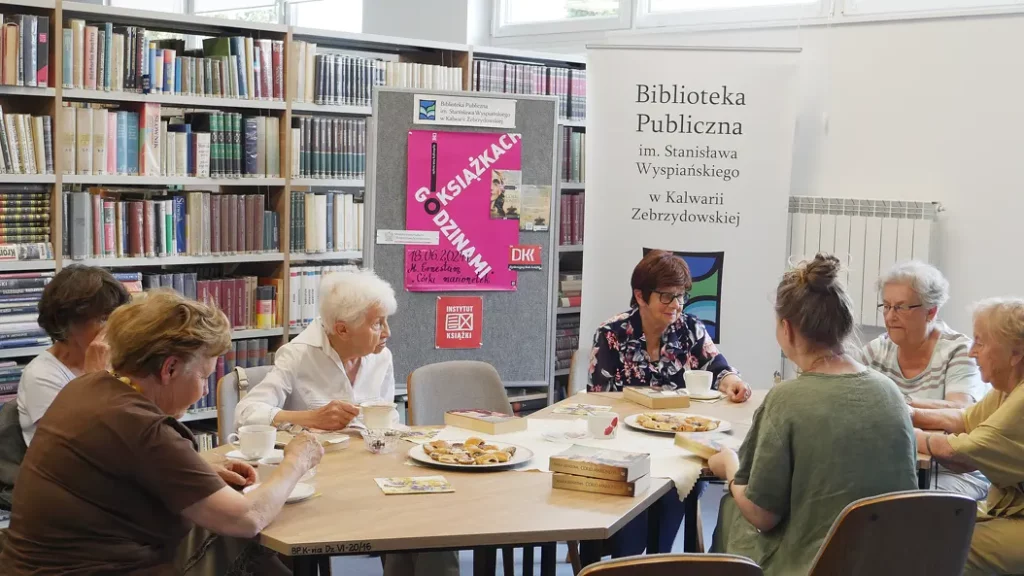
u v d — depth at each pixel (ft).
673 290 11.48
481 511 6.95
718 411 10.54
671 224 15.71
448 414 9.66
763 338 15.55
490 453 8.20
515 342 15.62
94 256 13.71
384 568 9.78
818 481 7.25
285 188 15.30
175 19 14.17
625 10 18.83
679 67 15.51
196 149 14.48
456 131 14.96
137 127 13.98
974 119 15.10
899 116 15.80
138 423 6.25
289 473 6.88
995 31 14.82
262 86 14.94
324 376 9.81
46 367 8.57
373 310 9.63
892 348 11.46
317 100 15.47
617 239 15.94
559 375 18.30
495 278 15.35
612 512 7.00
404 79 16.31
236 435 9.07
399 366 15.05
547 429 9.55
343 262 16.46
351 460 8.23
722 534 8.41
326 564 9.91
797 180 16.97
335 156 15.80
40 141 13.07
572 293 18.17
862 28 16.08
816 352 7.66
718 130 15.47
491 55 17.57
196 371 6.67
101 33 13.44
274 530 6.46
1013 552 8.63
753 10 17.30
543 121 15.37
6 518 13.16
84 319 8.55
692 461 8.48
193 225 14.62
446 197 14.98
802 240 16.31
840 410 7.31
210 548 7.43
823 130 16.58
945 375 10.92
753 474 7.48
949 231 15.42
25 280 12.94
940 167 15.46
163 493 6.28
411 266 14.93
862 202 15.85
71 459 6.23
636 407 10.64
